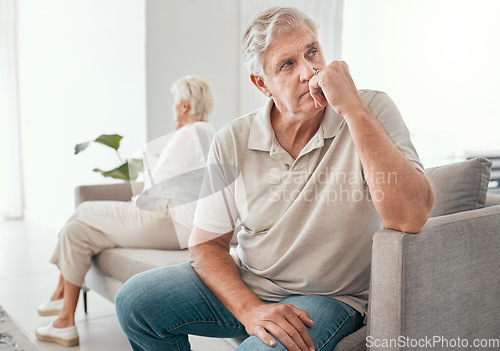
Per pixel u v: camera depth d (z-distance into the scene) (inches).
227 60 147.6
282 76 41.7
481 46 116.0
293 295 43.8
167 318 42.9
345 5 132.1
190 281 45.6
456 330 40.8
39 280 124.2
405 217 36.7
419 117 127.5
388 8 129.7
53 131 188.7
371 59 134.2
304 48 41.3
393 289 36.9
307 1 127.9
